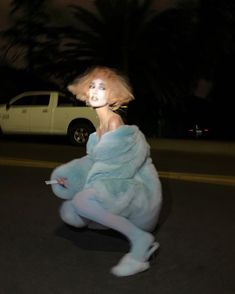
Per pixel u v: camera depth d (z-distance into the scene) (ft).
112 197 16.21
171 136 90.63
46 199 27.17
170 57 104.06
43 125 61.82
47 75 111.55
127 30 101.71
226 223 23.25
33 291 15.28
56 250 18.99
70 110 60.23
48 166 38.83
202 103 107.34
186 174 35.29
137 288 15.64
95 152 16.65
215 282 16.25
